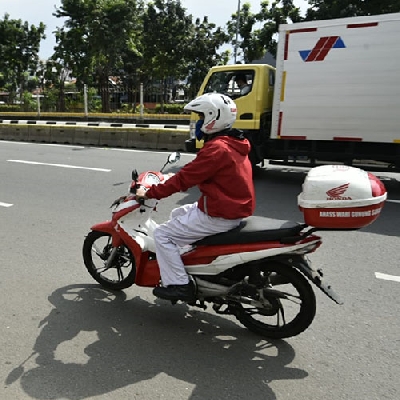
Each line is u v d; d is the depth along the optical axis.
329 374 2.71
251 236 2.88
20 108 35.97
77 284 3.94
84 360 2.83
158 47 33.09
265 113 8.39
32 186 7.83
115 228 3.51
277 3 21.73
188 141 9.05
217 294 3.04
